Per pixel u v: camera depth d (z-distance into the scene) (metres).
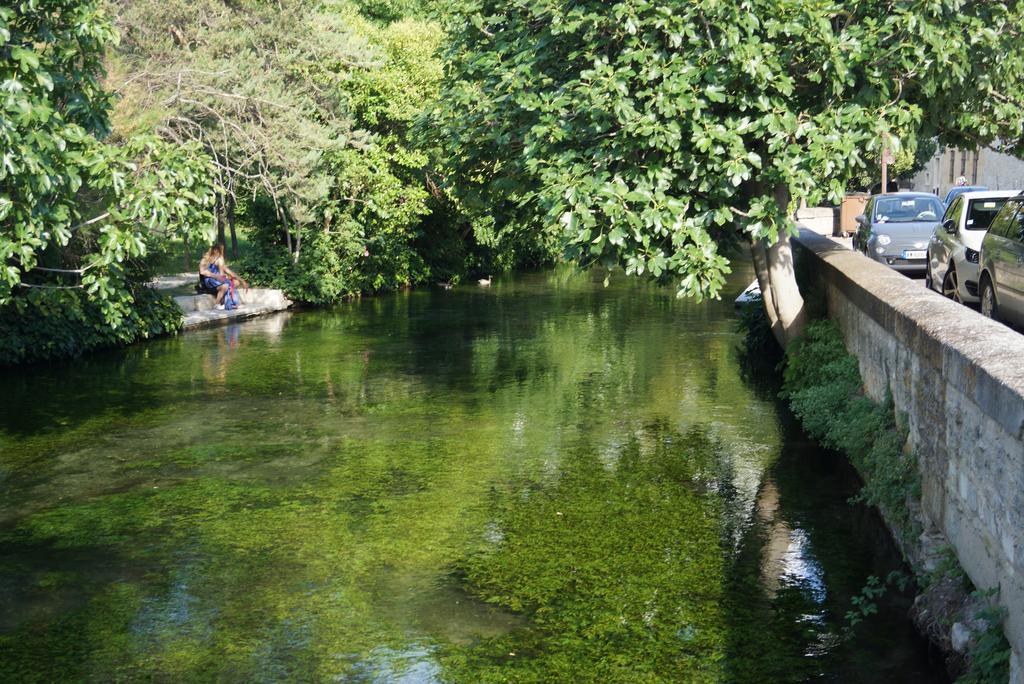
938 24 11.72
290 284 24.94
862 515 8.94
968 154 51.62
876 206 21.77
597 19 11.66
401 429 12.38
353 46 23.52
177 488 10.07
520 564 7.98
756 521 8.86
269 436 12.08
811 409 11.17
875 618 6.83
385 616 7.06
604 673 6.18
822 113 11.48
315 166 22.45
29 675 6.27
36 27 11.12
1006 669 5.28
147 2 20.92
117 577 7.83
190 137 20.20
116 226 11.76
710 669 6.19
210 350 18.36
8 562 8.17
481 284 30.66
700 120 11.29
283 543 8.52
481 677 6.15
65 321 17.41
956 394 6.59
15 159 9.95
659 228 11.29
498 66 13.45
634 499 9.55
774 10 11.38
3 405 13.78
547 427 12.40
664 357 17.20
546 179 11.53
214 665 6.36
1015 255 11.84
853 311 11.35
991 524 5.75
